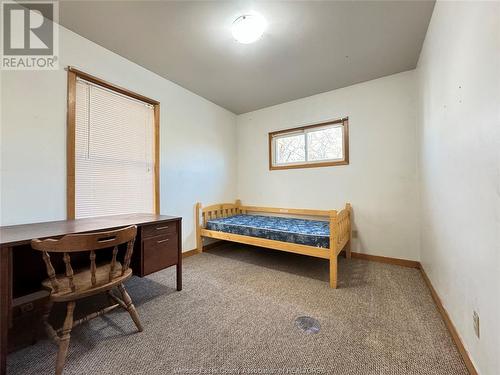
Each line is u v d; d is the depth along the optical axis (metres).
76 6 1.69
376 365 1.18
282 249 2.49
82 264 1.82
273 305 1.80
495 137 0.91
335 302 1.84
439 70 1.66
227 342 1.36
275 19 1.80
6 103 1.63
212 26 1.90
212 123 3.59
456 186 1.36
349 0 1.61
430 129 1.97
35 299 1.45
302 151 3.47
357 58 2.38
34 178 1.75
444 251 1.60
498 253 0.89
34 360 1.22
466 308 1.20
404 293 1.99
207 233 3.18
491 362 0.93
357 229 2.97
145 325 1.53
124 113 2.43
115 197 2.35
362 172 2.93
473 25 1.10
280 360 1.22
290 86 3.04
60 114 1.90
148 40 2.09
